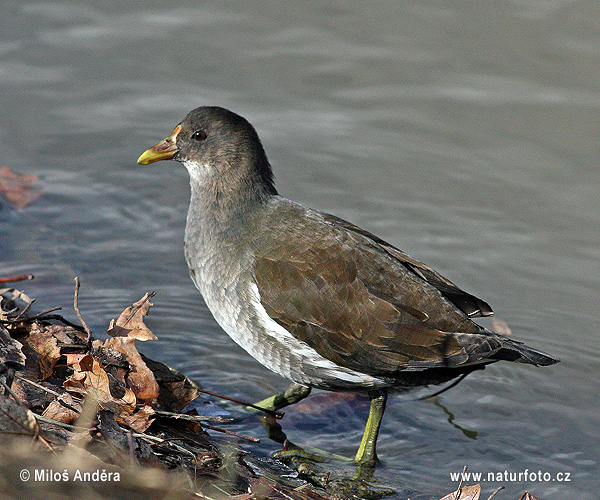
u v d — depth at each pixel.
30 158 13.28
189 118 9.14
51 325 7.95
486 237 12.11
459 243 12.00
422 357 7.97
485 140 14.01
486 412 9.09
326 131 14.14
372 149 13.80
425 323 8.05
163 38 16.20
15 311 8.43
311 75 15.42
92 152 13.53
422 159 13.62
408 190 12.97
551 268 11.62
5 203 12.27
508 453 8.40
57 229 11.91
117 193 12.80
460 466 8.18
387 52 16.00
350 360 8.12
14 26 16.20
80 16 16.64
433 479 7.97
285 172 13.23
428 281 8.50
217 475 6.82
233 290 8.46
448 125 14.33
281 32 16.55
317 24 16.88
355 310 8.05
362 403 9.27
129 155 13.54
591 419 8.98
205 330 10.27
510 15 17.09
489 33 16.52
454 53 15.97
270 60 15.77
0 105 14.27
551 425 8.88
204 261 8.79
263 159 9.04
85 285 10.79
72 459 5.83
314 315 8.10
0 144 13.47
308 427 8.78
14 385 6.73
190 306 10.70
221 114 9.00
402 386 8.38
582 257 11.81
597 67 15.51
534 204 12.73
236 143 8.88
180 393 7.98
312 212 8.79
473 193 12.95
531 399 9.32
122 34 16.25
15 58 15.34
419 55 15.92
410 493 7.72
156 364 8.15
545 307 10.95
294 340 8.19
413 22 16.97
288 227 8.51
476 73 15.46
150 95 14.73
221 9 17.22
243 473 7.14
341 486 7.72
